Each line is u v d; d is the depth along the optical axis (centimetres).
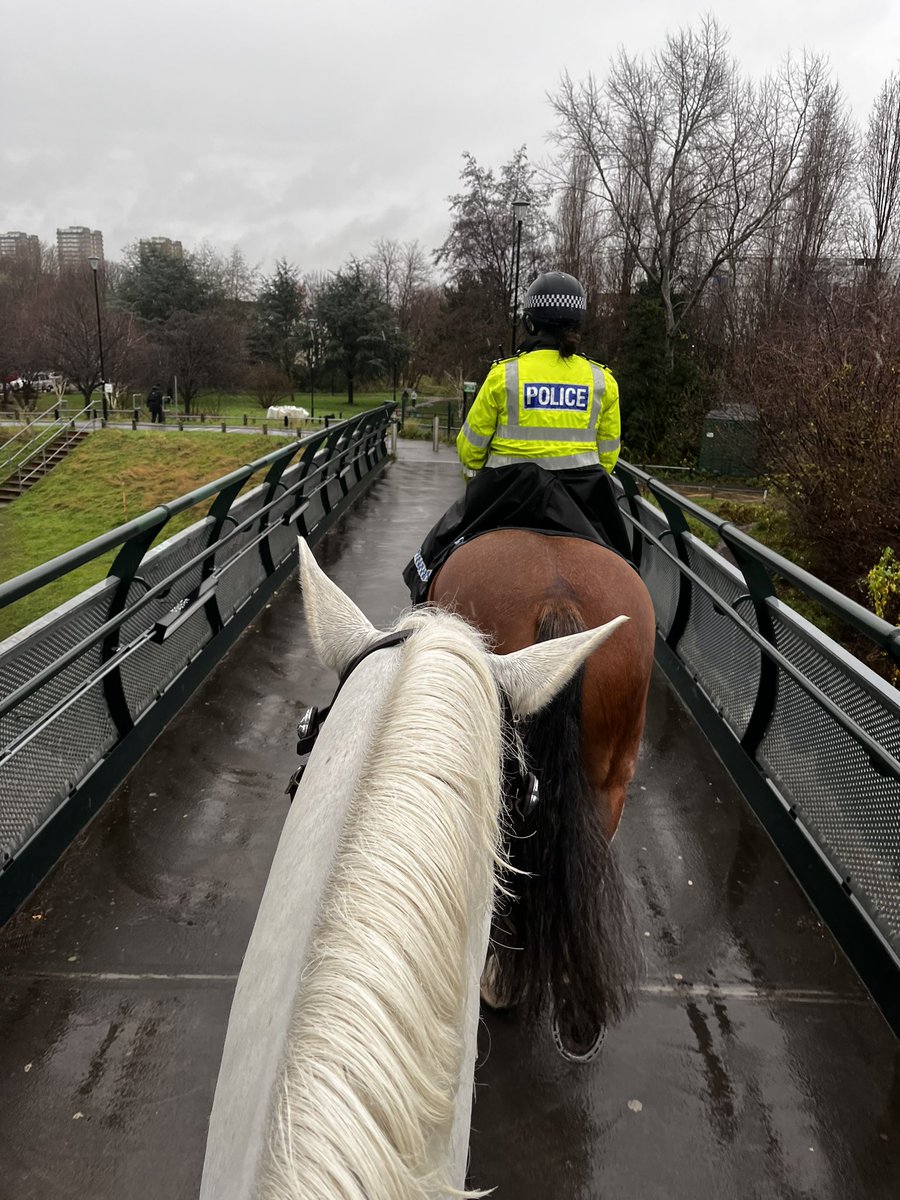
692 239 3706
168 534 3195
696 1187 228
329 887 96
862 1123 248
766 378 1569
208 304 6450
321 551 911
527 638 217
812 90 3366
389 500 1283
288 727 477
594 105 3550
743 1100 254
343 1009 84
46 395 5931
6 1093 247
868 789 317
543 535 253
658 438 2850
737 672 464
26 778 336
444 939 93
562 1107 248
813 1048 273
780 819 378
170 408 5588
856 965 305
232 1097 97
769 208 3353
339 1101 78
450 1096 88
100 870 346
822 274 2809
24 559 3111
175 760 434
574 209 4006
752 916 334
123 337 5416
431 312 6562
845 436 1131
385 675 141
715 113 3403
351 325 6081
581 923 191
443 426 3569
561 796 191
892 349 1172
